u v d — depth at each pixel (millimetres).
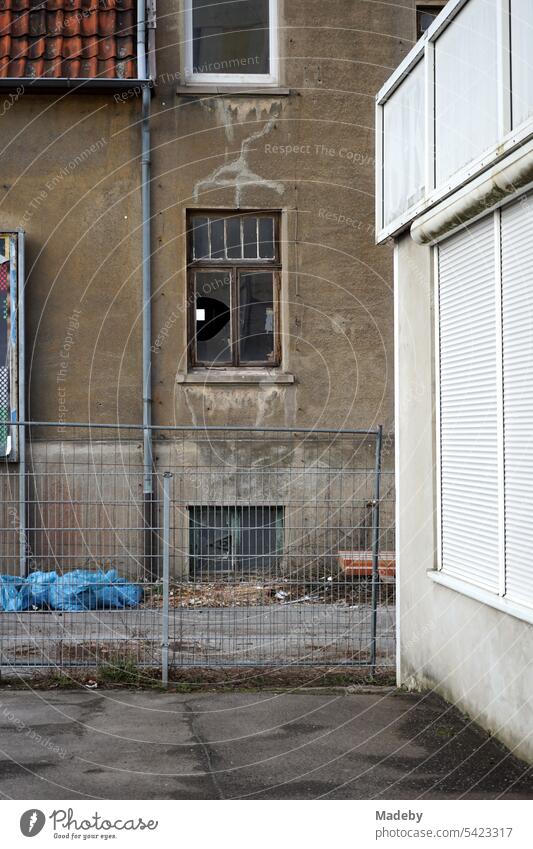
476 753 5781
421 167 7039
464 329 6594
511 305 5824
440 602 6941
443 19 6418
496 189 5656
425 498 7262
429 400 7133
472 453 6457
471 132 6031
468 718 6410
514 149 5387
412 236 7156
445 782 5332
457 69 6293
